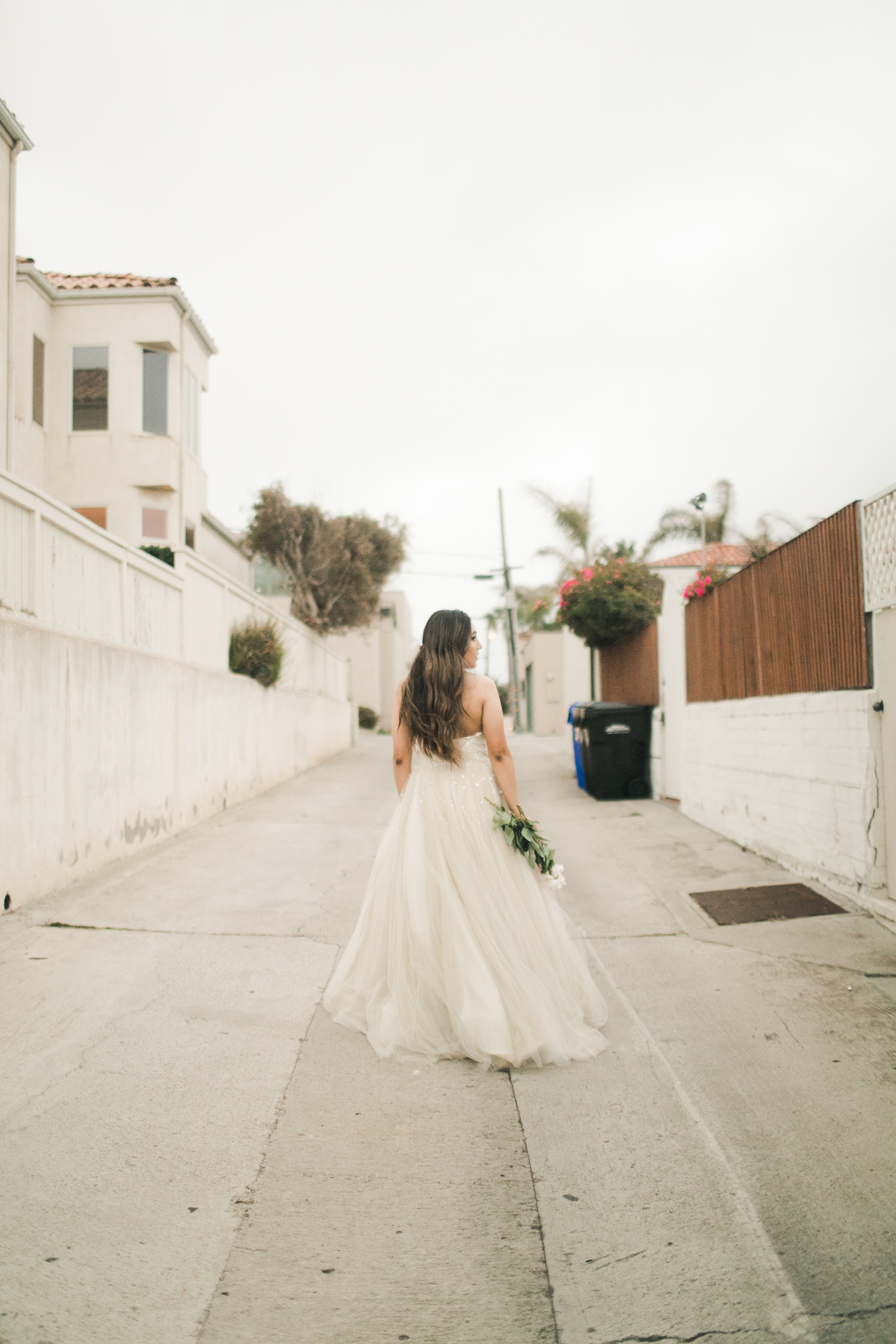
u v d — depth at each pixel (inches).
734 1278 91.7
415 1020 144.6
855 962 184.7
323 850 321.1
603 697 601.0
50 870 237.1
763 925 213.2
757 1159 114.3
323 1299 88.4
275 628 529.0
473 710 151.6
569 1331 84.3
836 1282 91.0
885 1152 115.4
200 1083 134.1
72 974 178.2
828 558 237.9
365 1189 107.8
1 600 229.9
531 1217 102.6
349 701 965.2
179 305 673.6
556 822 376.2
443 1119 125.2
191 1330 83.6
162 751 330.3
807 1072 138.4
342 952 198.1
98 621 295.7
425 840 148.4
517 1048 138.9
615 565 521.7
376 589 986.7
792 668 264.7
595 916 231.1
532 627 1595.7
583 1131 122.0
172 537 676.1
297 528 881.5
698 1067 141.3
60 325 664.4
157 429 673.6
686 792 382.6
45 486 661.3
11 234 343.3
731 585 321.4
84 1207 102.6
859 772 220.8
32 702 226.2
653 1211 103.6
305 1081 136.1
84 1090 130.7
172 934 208.5
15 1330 82.4
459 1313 86.5
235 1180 109.1
